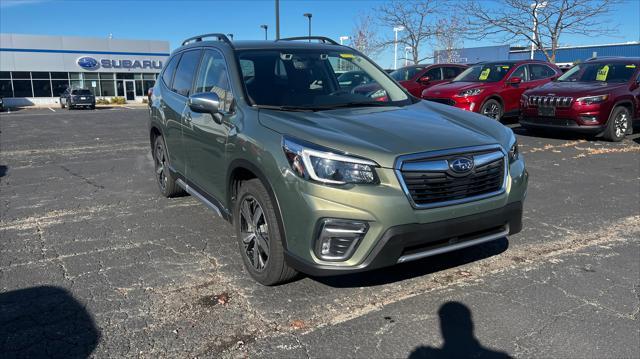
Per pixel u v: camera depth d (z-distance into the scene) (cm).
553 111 1033
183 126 487
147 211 569
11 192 667
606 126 1014
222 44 470
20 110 3425
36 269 403
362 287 367
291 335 304
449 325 315
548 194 627
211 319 323
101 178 757
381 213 296
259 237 361
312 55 470
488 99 1186
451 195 318
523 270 396
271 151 329
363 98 435
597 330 307
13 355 283
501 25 1988
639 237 469
